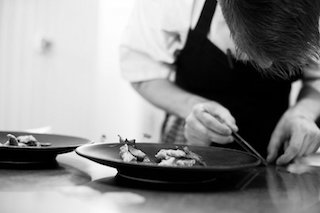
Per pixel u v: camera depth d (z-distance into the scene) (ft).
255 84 4.99
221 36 4.72
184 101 4.86
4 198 2.32
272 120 5.22
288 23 2.59
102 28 8.73
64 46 9.17
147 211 2.20
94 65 9.04
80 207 2.22
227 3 2.76
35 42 9.25
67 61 9.20
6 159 3.19
